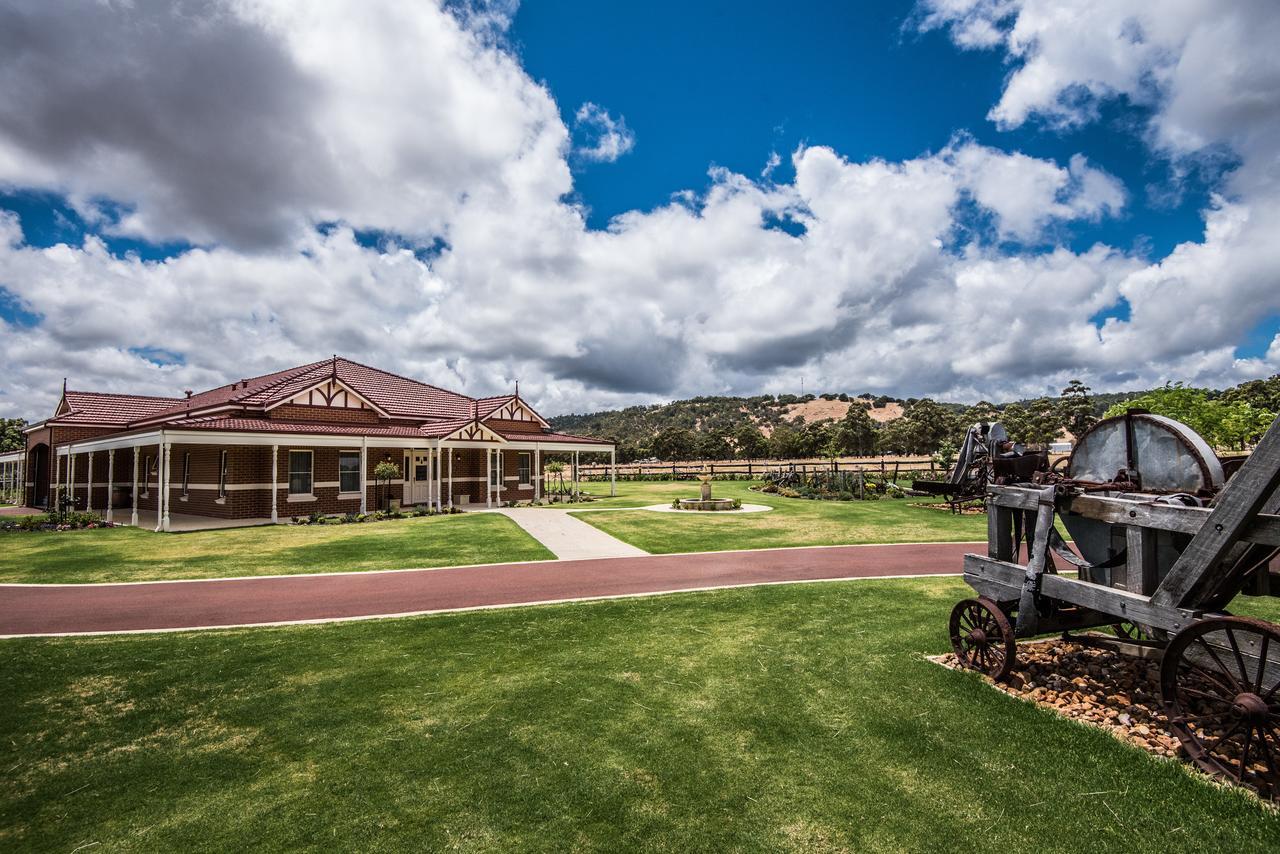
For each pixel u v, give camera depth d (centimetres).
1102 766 417
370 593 979
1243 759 395
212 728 489
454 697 548
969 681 572
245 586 1039
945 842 342
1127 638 598
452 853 335
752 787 398
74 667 628
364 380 2984
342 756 443
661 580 1077
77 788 404
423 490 2670
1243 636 417
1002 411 9388
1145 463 575
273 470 1984
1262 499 380
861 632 736
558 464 3744
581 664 633
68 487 2483
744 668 616
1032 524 607
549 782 405
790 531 1748
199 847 343
